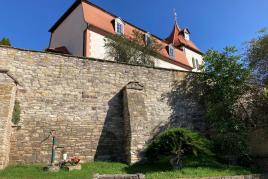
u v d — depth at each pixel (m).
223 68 14.95
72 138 12.05
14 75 11.86
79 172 9.65
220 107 14.21
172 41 33.59
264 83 14.17
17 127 11.21
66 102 12.48
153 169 10.95
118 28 23.48
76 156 11.88
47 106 12.05
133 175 9.51
